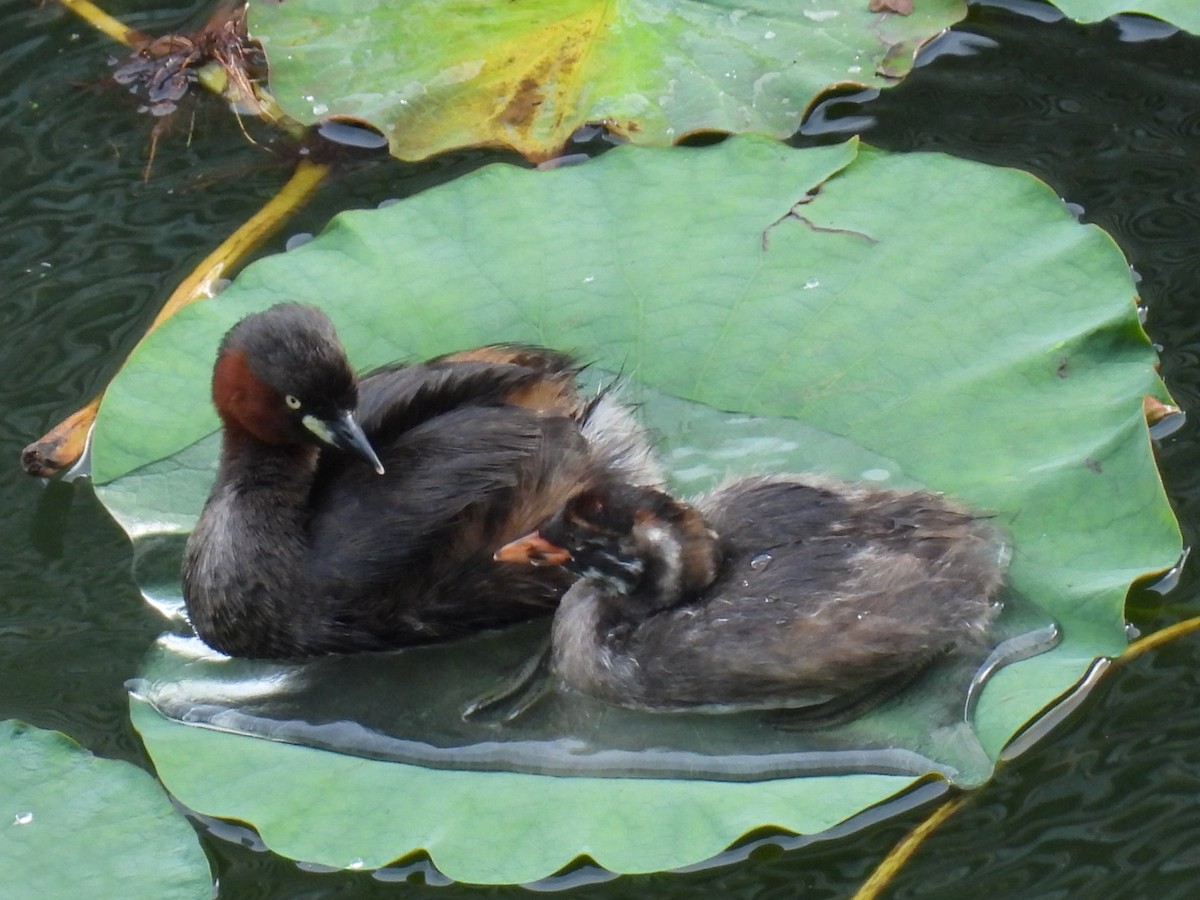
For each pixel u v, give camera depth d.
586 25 15.20
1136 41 15.82
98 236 14.66
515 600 11.72
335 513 11.48
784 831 10.10
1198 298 13.58
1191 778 10.29
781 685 10.70
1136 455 11.49
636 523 10.90
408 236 13.52
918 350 12.44
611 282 13.09
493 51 15.12
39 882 9.49
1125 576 10.95
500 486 11.33
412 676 11.45
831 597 10.70
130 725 11.09
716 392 12.41
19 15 16.66
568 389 12.07
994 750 10.19
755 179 13.73
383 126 14.71
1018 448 11.77
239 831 10.29
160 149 15.43
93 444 12.54
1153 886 9.73
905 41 15.08
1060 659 10.64
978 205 13.32
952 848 10.00
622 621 11.14
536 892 9.89
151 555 12.16
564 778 10.40
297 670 11.54
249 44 16.17
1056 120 15.17
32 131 15.59
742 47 15.01
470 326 12.90
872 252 13.09
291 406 11.38
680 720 10.84
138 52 16.25
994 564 10.98
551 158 14.88
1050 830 10.06
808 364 12.46
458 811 10.13
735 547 11.12
